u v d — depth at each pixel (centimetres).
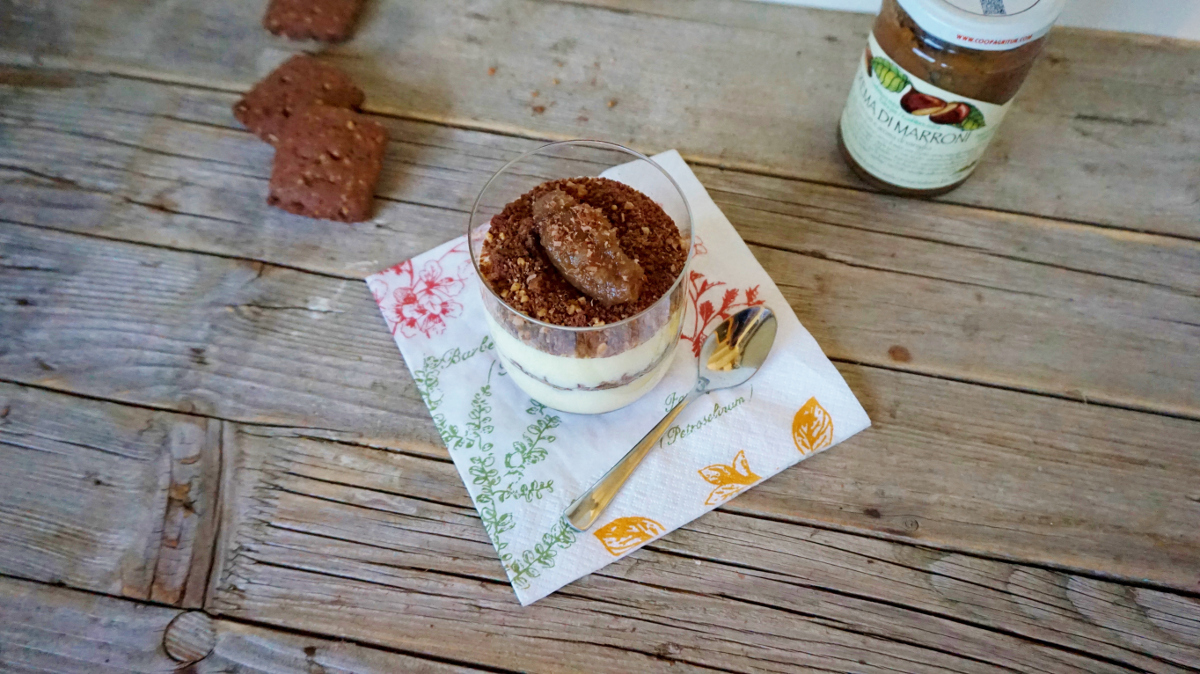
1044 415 39
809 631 35
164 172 45
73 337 41
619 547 36
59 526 37
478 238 36
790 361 39
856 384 39
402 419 39
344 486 38
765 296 41
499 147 46
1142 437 38
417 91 48
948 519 37
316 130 43
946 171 41
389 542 36
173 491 38
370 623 35
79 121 47
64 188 45
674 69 48
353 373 40
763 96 47
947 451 38
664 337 34
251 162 45
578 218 33
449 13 50
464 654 35
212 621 35
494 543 36
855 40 49
